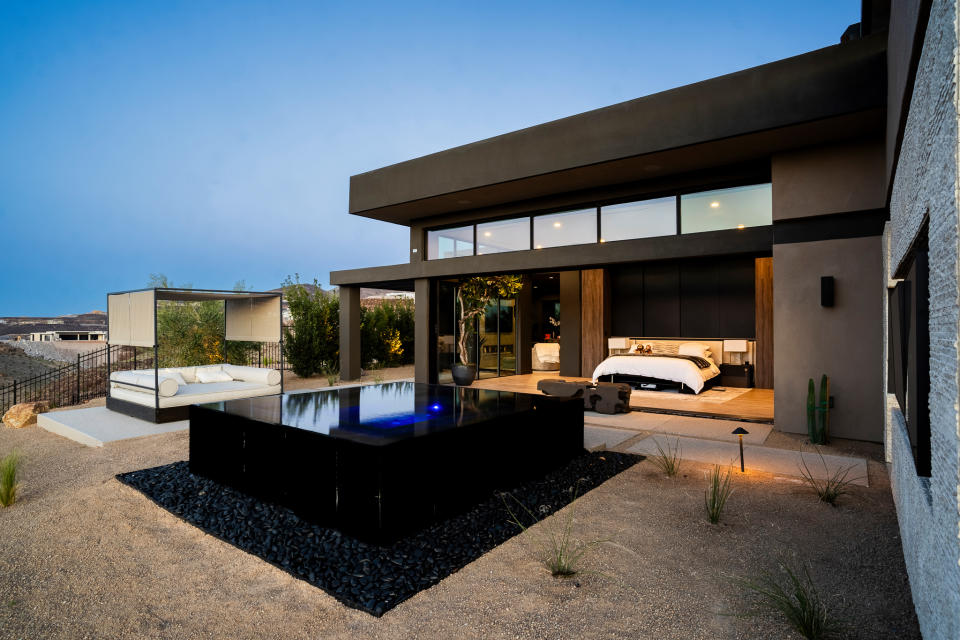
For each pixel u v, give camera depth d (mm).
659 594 2340
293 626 2107
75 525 3248
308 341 12500
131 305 6777
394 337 15094
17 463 4570
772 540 2934
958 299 1164
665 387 9484
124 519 3350
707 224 7625
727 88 5773
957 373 1190
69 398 10531
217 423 4086
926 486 1963
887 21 5027
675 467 4500
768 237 6176
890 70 3660
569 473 4328
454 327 11141
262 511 3443
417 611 2213
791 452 5008
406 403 4633
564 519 3307
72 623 2131
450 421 3719
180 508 3490
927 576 1759
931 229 1589
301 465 3375
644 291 11266
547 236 9297
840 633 2018
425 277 9766
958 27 1101
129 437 5609
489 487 3740
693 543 2908
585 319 11742
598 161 6973
